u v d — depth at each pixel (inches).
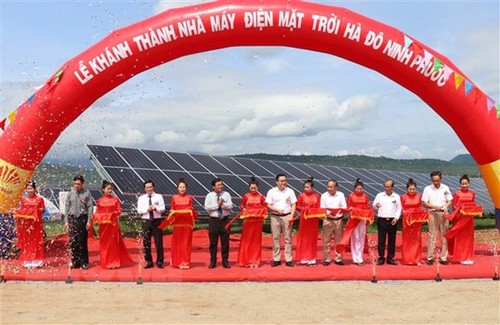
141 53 390.6
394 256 434.6
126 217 602.5
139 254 473.7
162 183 569.0
